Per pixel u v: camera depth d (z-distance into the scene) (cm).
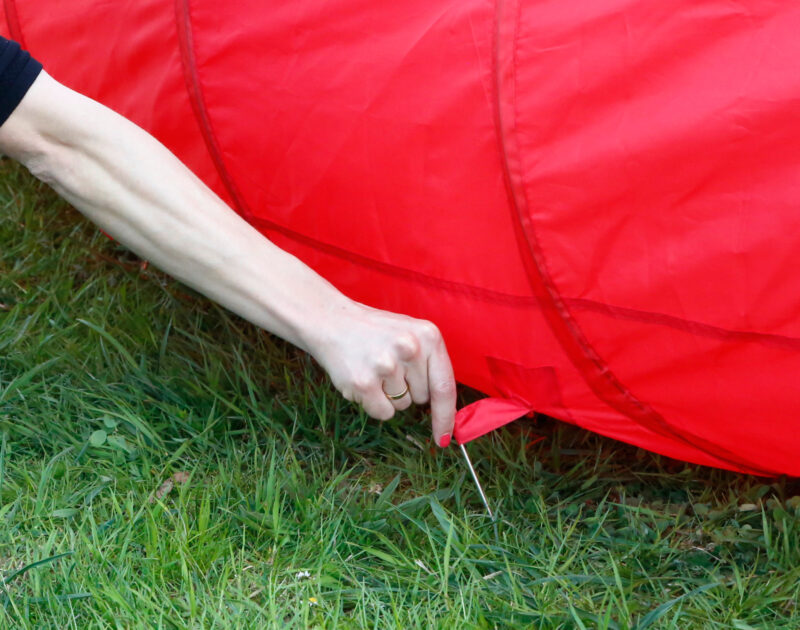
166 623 115
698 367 122
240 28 139
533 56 116
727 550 135
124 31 150
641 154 113
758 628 120
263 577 124
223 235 119
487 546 130
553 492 147
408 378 125
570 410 137
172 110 149
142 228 119
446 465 152
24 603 115
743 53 107
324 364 124
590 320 125
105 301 177
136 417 149
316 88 134
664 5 109
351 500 140
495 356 137
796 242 109
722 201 112
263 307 122
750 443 127
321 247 148
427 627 116
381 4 128
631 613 123
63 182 118
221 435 153
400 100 128
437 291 137
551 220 120
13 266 188
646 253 118
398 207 134
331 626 116
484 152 124
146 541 127
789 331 114
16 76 112
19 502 133
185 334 170
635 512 144
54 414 152
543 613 119
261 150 143
